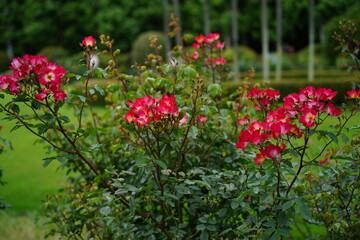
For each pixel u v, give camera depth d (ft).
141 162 5.43
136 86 7.22
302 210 4.96
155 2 64.54
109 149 8.50
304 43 72.38
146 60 7.97
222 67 8.66
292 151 5.25
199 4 65.87
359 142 6.35
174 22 9.13
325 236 6.40
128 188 5.88
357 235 6.10
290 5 66.69
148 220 6.59
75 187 9.01
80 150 6.22
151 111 5.57
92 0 66.08
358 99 5.90
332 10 62.75
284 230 5.25
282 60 51.80
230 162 7.18
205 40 8.57
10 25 68.39
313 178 7.27
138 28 64.44
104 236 7.31
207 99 6.61
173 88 6.75
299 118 5.34
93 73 6.56
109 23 64.08
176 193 6.68
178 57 8.80
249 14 67.97
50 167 18.76
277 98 6.49
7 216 12.37
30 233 10.97
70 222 7.99
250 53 57.72
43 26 66.13
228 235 6.59
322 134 5.31
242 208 6.27
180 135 6.09
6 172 18.22
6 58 58.90
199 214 6.81
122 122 6.95
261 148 5.31
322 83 28.32
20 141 23.65
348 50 8.08
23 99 5.87
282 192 5.75
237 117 8.00
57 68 6.02
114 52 7.09
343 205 6.57
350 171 6.41
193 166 7.44
